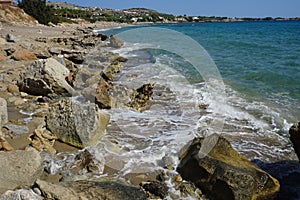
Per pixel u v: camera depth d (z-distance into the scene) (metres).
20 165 3.93
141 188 4.02
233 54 20.59
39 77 7.68
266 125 7.06
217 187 4.11
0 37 16.17
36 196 3.26
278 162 5.41
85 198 3.41
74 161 4.77
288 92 10.16
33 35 22.62
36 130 5.30
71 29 36.50
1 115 5.60
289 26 63.25
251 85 11.14
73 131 5.29
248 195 3.96
